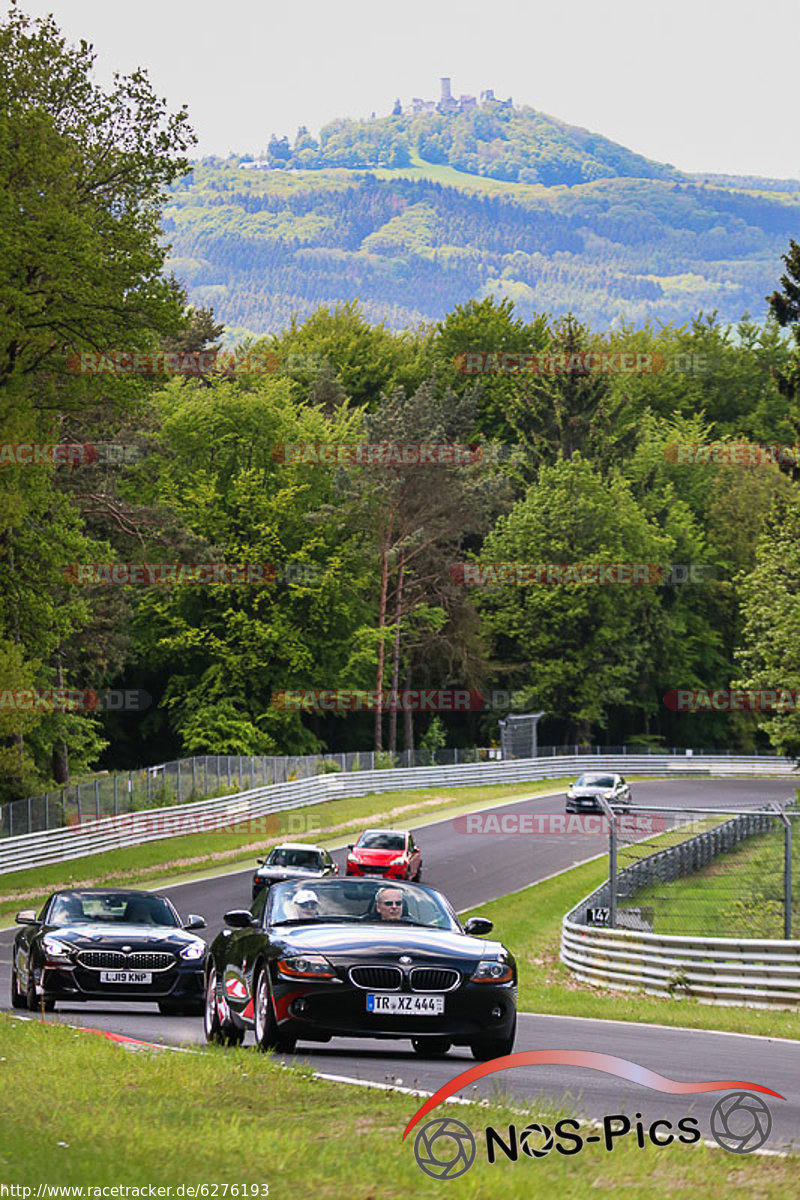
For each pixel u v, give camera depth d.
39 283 99.12
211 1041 34.62
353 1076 28.39
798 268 147.38
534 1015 51.12
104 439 150.00
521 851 130.12
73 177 99.44
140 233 98.50
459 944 31.56
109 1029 39.06
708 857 92.81
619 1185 19.03
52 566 118.19
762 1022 49.31
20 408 100.69
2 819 111.94
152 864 119.50
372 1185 18.56
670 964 61.12
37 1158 19.47
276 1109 24.03
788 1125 24.84
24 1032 34.75
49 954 43.03
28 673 109.00
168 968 43.62
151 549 170.00
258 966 31.33
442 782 191.50
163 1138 20.92
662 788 196.00
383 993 30.03
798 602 130.25
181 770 143.50
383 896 33.78
